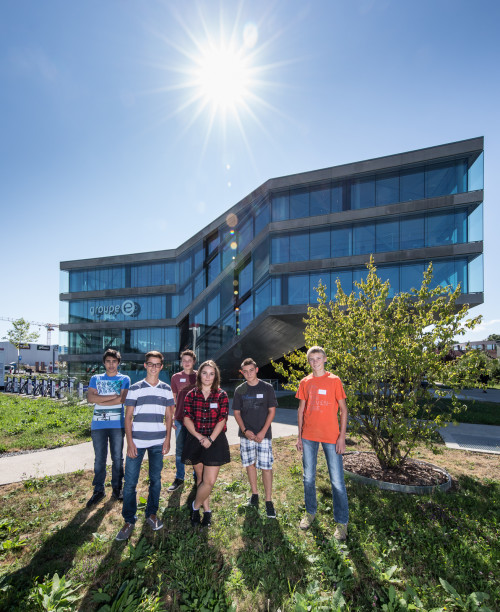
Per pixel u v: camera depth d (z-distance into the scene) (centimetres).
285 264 2086
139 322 3419
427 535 338
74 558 304
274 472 542
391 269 1950
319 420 369
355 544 327
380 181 1995
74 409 1227
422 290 559
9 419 1008
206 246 2716
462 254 1816
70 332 3800
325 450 366
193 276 2812
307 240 2084
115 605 239
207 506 368
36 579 269
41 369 5722
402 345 508
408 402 495
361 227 2011
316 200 2094
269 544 328
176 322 3164
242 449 419
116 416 439
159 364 372
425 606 246
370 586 268
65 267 3831
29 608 241
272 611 242
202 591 256
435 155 1867
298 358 641
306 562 301
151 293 3431
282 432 882
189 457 361
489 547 320
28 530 358
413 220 1927
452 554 306
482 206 1794
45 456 638
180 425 491
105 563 294
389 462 528
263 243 2198
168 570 286
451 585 264
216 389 377
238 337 2211
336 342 562
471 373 501
